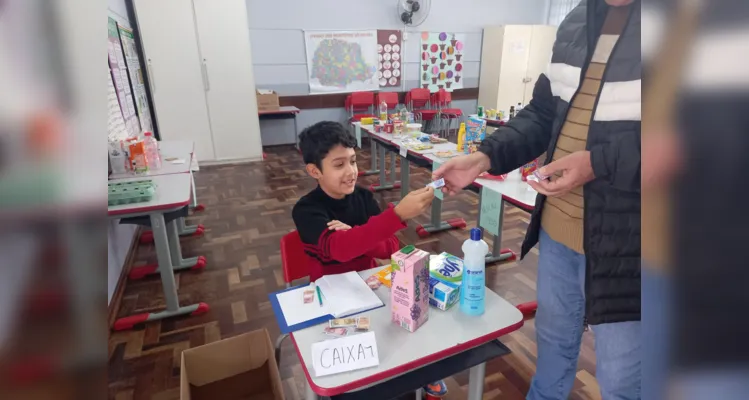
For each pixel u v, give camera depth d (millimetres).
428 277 1005
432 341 953
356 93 6434
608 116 893
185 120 5129
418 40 6820
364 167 5371
